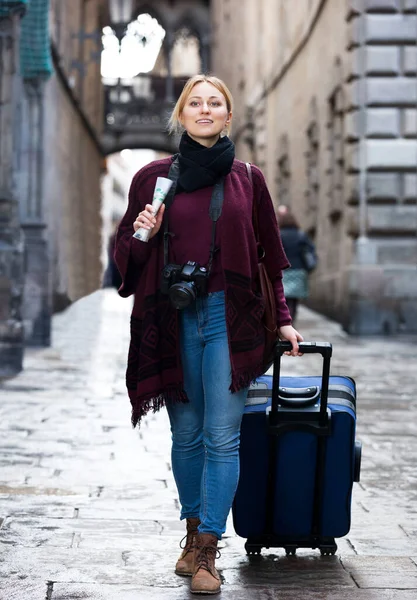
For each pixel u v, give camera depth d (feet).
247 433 19.22
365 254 76.38
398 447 32.27
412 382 49.21
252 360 17.78
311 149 99.45
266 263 18.78
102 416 37.60
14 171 52.08
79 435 33.45
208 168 17.85
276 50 123.75
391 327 76.18
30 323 65.46
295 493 19.42
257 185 18.48
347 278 78.28
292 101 113.50
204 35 206.49
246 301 17.74
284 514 19.52
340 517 19.53
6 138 52.08
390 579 18.61
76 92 118.11
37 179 68.59
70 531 21.57
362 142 76.69
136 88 210.18
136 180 18.34
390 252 76.54
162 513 23.31
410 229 76.74
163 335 18.07
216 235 17.87
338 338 74.64
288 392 19.56
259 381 20.12
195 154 17.90
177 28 206.49
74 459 29.43
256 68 142.51
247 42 151.53
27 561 19.27
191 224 17.89
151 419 37.14
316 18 94.89
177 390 18.06
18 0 51.13
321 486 19.36
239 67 162.09
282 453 19.24
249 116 149.18
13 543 20.52
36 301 65.31
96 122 152.66
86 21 136.26
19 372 51.70
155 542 20.92
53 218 65.62
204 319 17.93
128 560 19.60
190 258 17.92
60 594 17.35
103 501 24.36
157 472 27.84
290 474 19.33
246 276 17.72
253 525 19.63
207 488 18.13
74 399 42.11
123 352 63.00
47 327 65.62
